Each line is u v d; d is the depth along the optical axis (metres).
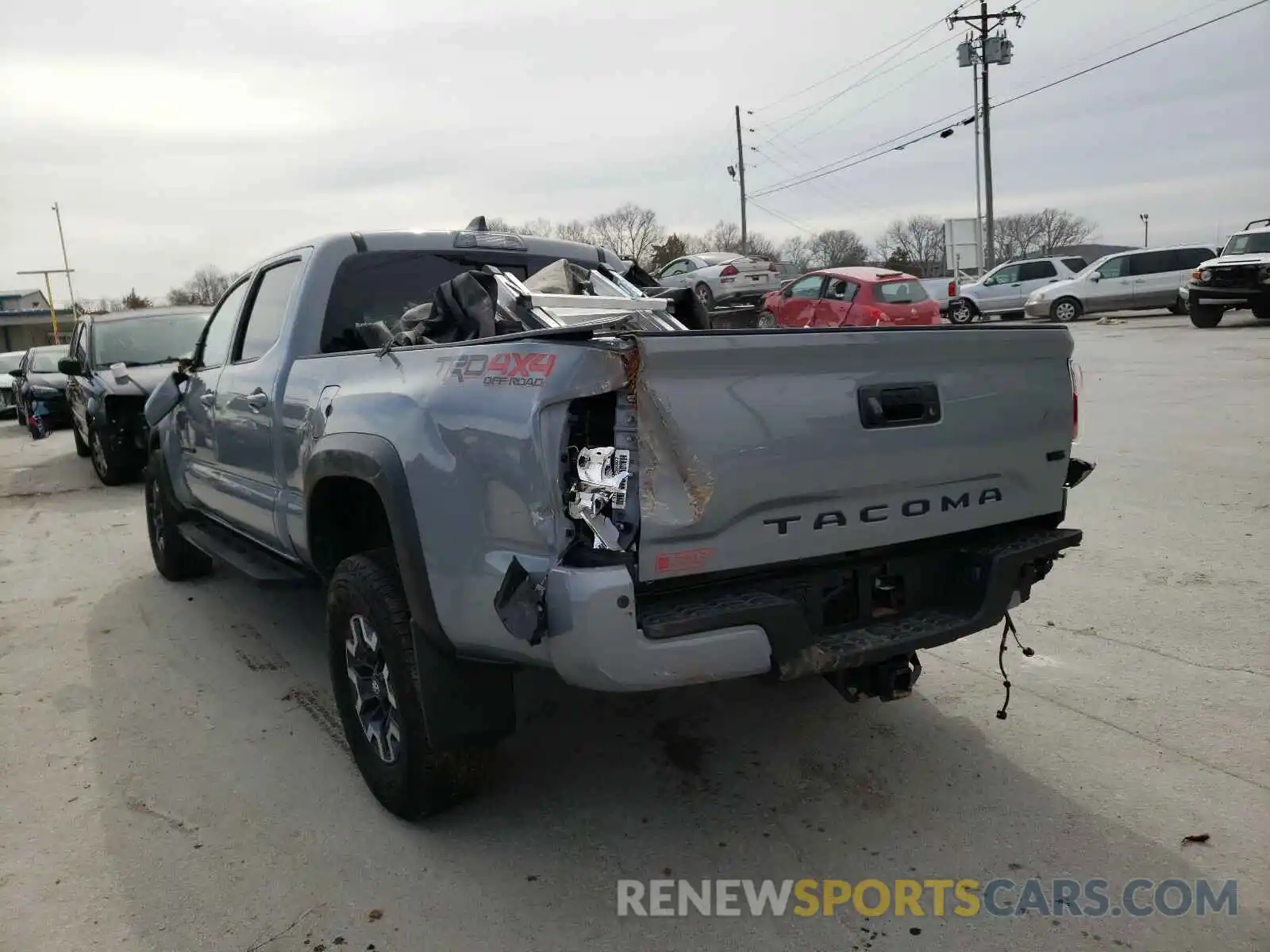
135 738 4.02
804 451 2.70
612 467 2.43
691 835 3.12
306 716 4.20
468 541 2.65
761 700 4.14
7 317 72.12
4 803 3.50
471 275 3.59
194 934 2.71
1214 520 6.20
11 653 5.14
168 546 6.22
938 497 3.05
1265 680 3.99
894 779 3.42
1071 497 6.99
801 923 2.67
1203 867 2.84
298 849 3.13
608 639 2.37
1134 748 3.53
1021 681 4.14
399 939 2.66
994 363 3.15
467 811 3.32
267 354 4.30
